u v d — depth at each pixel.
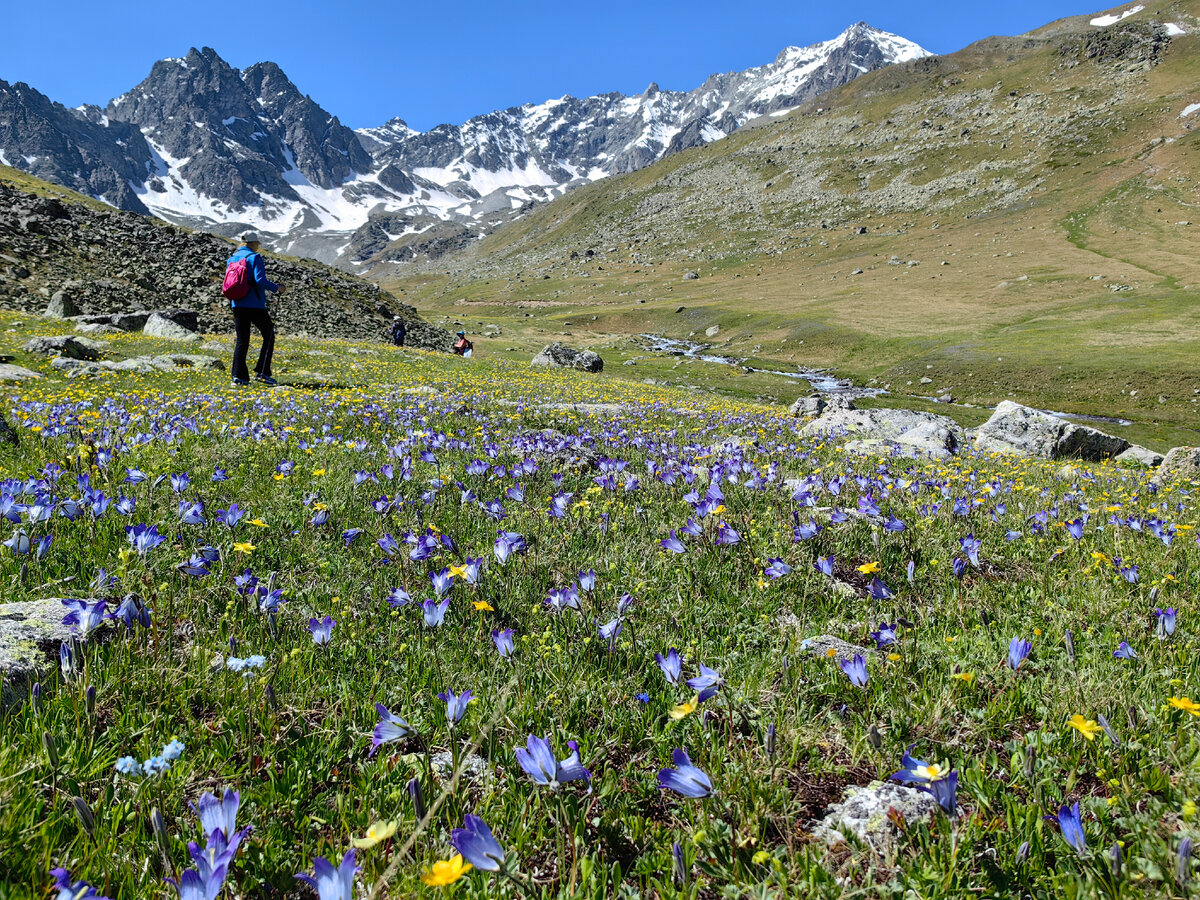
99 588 3.50
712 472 6.84
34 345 20.50
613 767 2.79
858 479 7.21
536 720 2.93
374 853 2.13
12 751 2.37
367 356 33.69
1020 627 4.19
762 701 3.22
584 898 2.04
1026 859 2.23
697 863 2.24
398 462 7.26
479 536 5.23
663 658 2.98
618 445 10.04
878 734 2.66
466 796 2.44
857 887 2.19
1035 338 80.50
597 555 4.96
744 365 86.62
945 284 135.88
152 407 11.27
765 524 5.82
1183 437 47.84
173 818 2.24
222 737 2.69
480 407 14.66
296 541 4.76
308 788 2.50
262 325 16.61
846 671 3.10
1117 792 2.65
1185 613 4.46
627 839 2.40
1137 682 3.41
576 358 53.91
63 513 4.38
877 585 4.15
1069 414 56.69
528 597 4.20
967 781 2.64
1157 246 129.38
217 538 4.62
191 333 33.94
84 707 2.61
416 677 3.19
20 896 1.84
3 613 3.12
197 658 3.06
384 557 4.61
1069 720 3.02
